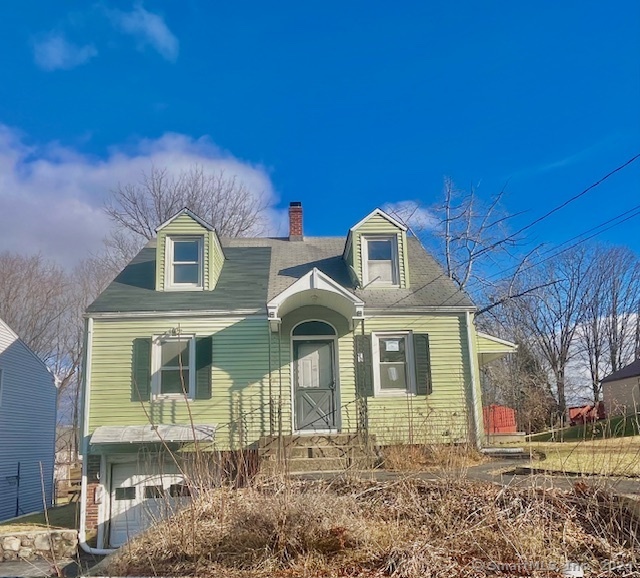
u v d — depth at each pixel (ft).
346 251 56.13
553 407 95.14
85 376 47.06
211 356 47.98
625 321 142.41
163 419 46.57
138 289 51.67
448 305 49.73
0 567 38.88
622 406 33.94
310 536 19.80
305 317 49.39
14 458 73.61
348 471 27.14
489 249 84.99
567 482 25.89
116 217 106.42
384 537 20.22
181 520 21.43
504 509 21.35
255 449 45.83
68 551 42.75
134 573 18.86
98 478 45.55
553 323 138.92
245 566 19.25
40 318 120.67
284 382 47.88
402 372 48.80
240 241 63.62
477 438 45.55
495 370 98.43
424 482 24.73
